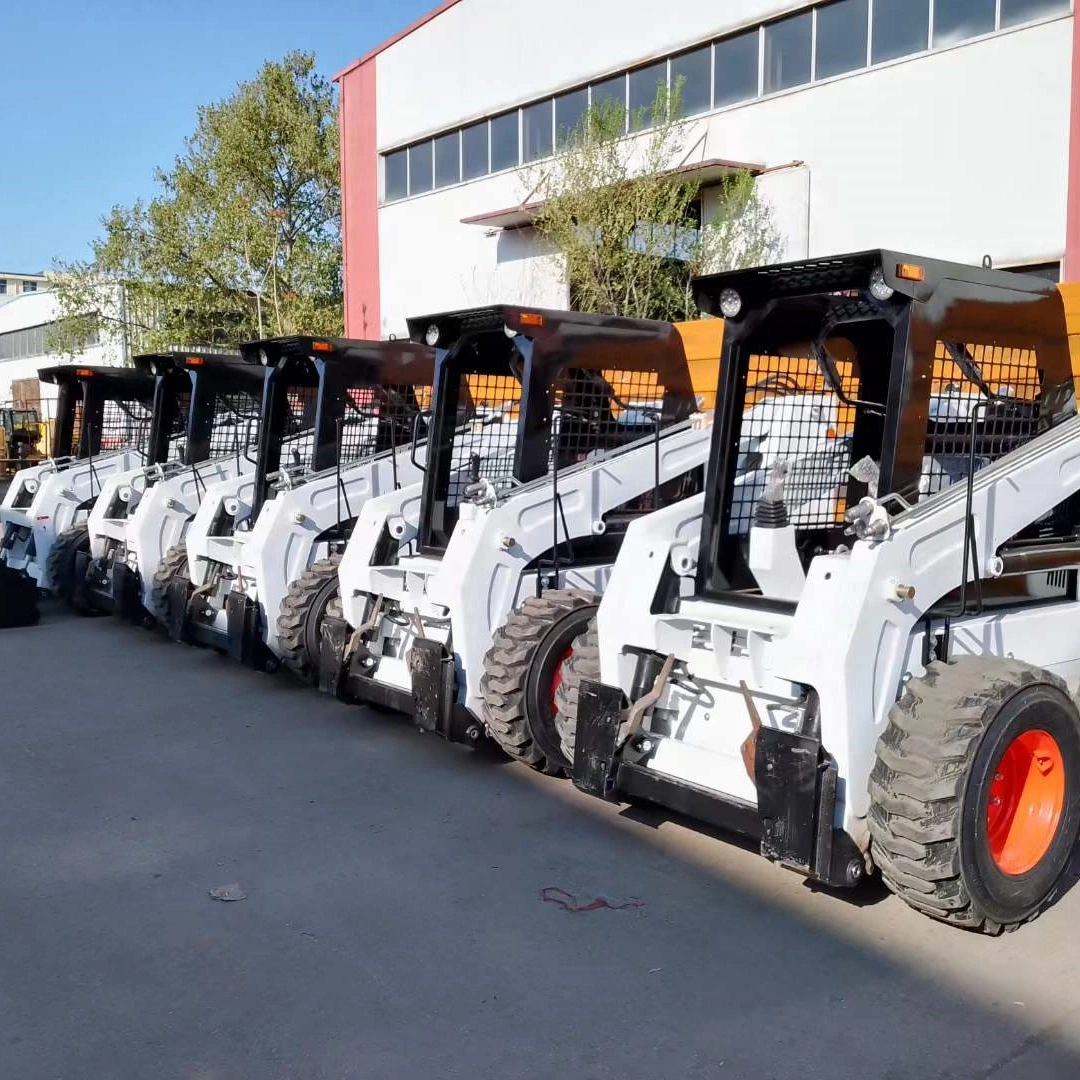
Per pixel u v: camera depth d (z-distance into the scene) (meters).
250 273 28.03
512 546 5.41
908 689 3.61
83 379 10.50
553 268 16.84
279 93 28.05
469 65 19.05
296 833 4.61
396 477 7.29
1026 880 3.63
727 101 15.37
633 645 4.38
